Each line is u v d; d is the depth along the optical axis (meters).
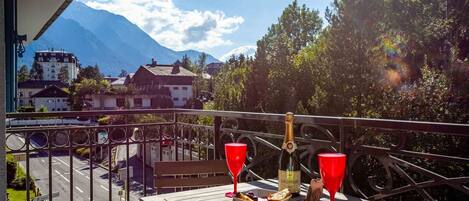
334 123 2.77
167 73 71.56
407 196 7.83
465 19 11.17
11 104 2.50
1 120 1.50
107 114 4.04
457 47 11.09
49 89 76.62
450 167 7.61
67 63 119.62
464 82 10.10
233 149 1.87
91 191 3.93
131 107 64.69
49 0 4.20
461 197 7.66
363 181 8.48
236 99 16.20
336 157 1.51
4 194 1.51
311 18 20.95
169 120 4.72
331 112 11.58
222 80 20.11
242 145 1.89
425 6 11.73
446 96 10.16
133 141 4.28
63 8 4.56
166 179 2.55
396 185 6.82
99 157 23.98
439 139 8.08
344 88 11.50
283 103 13.84
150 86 70.38
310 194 1.57
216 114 4.04
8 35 2.39
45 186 23.33
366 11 11.44
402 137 2.43
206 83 70.75
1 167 1.50
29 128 3.58
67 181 25.08
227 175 2.66
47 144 3.68
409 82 11.43
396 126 2.40
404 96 10.66
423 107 10.31
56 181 24.78
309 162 2.98
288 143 1.84
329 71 12.03
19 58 3.44
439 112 10.09
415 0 11.55
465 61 10.19
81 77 73.62
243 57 19.11
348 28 11.62
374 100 11.09
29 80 98.00
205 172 2.61
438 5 11.80
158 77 69.81
